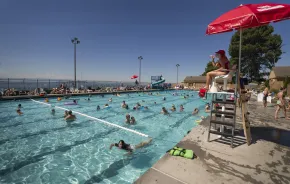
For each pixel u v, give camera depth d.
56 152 5.39
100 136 7.03
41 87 21.78
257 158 2.90
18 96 16.27
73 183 3.75
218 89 3.85
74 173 4.18
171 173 2.37
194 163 2.68
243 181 2.22
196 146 3.39
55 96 19.19
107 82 32.66
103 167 4.50
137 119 10.41
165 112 12.19
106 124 8.93
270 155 3.03
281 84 25.66
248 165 2.65
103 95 23.30
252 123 5.73
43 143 6.12
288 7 2.44
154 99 21.89
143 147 5.98
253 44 36.72
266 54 35.75
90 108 13.96
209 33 3.32
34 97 17.42
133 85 38.78
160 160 2.77
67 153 5.34
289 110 8.68
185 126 8.90
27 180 3.83
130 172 4.27
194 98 24.12
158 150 5.73
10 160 4.78
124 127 8.48
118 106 15.26
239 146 3.44
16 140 6.36
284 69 27.39
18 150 5.47
